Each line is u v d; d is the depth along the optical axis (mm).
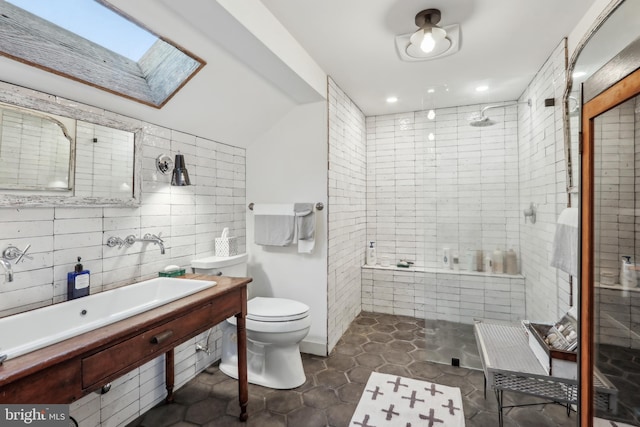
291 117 2537
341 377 2105
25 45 1192
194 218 2170
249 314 1979
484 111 2398
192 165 2156
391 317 3258
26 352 894
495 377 1476
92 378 995
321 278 2461
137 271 1770
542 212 2262
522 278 2320
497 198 2385
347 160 2930
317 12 1667
